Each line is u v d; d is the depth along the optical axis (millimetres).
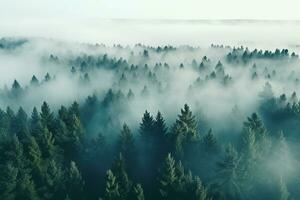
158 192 62188
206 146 72062
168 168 58781
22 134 84125
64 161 76938
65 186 63688
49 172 64750
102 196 67500
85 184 71062
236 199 59625
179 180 58688
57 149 76375
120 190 58656
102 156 76250
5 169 62469
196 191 55375
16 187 62281
